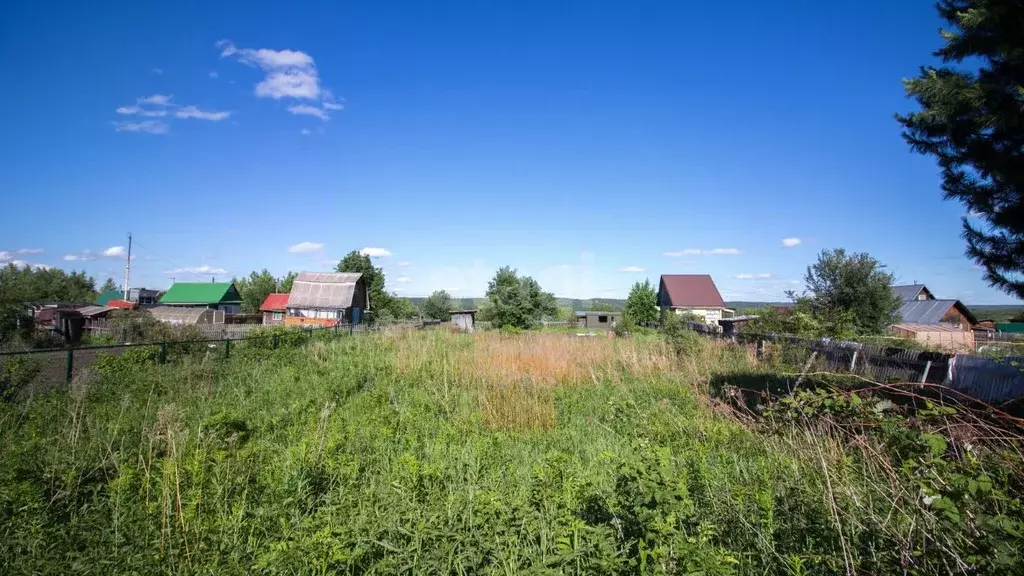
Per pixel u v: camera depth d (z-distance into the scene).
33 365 9.41
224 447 6.17
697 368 13.80
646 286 53.88
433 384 11.85
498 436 7.20
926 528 3.16
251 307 77.81
